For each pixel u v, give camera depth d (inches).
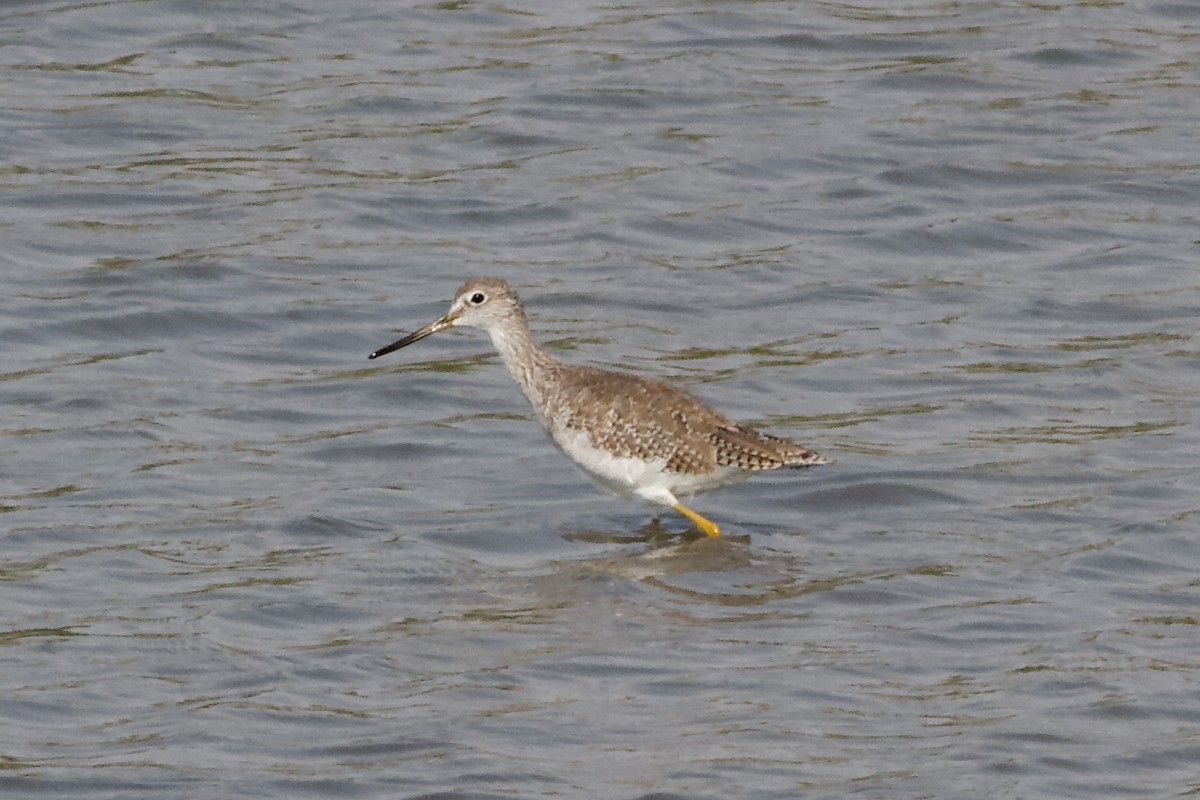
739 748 462.6
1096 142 970.1
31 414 697.0
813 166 943.0
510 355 639.1
